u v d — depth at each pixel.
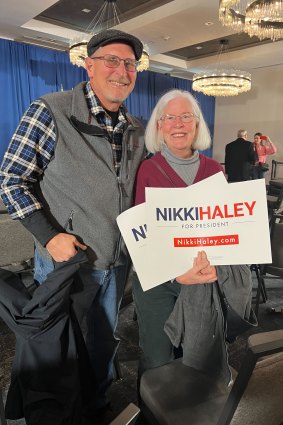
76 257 1.01
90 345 1.33
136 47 1.09
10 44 5.32
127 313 2.29
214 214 0.97
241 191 0.95
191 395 1.02
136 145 1.21
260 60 6.26
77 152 1.06
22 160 1.03
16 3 3.90
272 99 7.28
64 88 6.09
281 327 2.17
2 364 1.72
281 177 7.19
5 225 1.83
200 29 4.55
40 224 1.02
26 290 1.09
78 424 1.10
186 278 1.03
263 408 0.68
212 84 5.36
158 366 1.19
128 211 1.00
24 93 5.61
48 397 1.03
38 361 1.01
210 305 1.14
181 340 1.20
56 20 4.85
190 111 1.12
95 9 4.41
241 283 1.11
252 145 5.49
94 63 1.08
